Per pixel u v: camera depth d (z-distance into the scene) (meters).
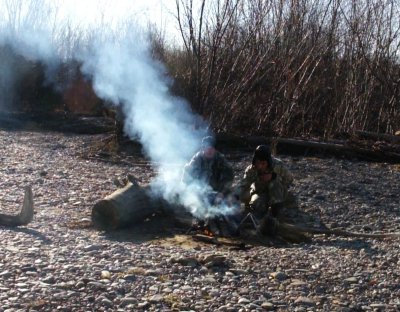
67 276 5.86
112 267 6.22
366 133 16.09
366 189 11.42
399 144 15.61
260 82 16.33
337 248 7.63
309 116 16.98
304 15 16.56
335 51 17.16
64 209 9.15
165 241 7.60
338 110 16.77
